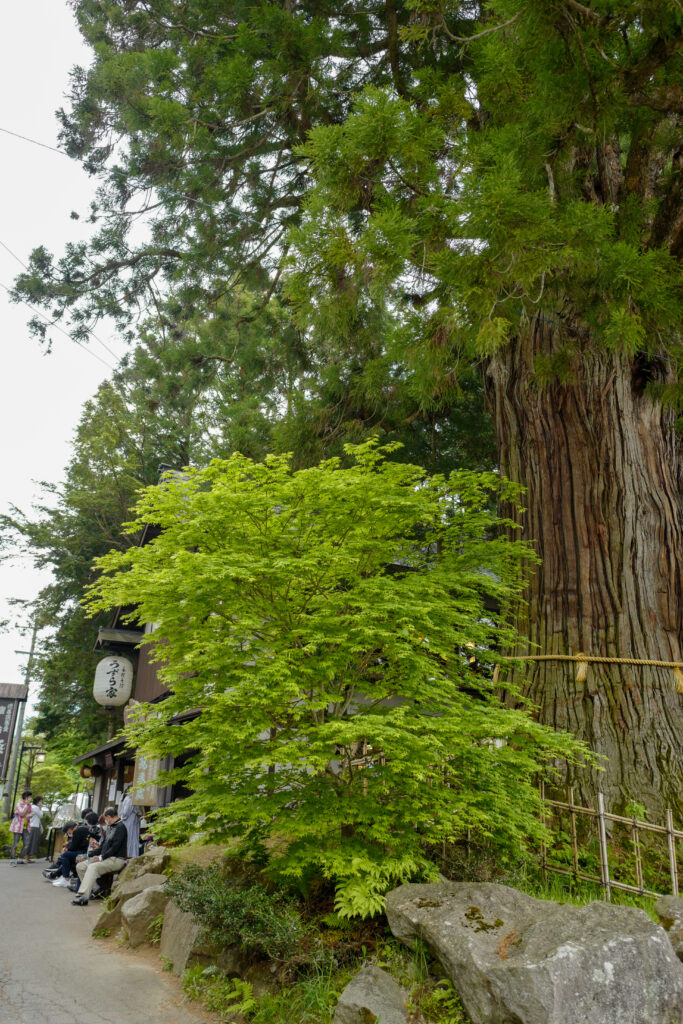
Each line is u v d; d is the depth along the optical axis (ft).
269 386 46.01
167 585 17.06
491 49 20.47
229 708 17.10
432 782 17.90
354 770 19.45
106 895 33.06
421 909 14.79
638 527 25.18
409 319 22.04
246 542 18.53
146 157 34.68
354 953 15.64
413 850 16.92
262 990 15.78
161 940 22.12
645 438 26.30
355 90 32.96
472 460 46.24
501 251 17.38
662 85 20.29
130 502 84.33
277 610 18.54
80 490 84.79
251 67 29.53
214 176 34.50
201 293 41.45
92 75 34.65
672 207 24.35
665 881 19.39
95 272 43.09
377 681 19.72
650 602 24.52
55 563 83.10
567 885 19.66
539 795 22.25
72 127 35.65
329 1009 13.88
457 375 23.61
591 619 24.70
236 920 16.65
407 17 31.12
